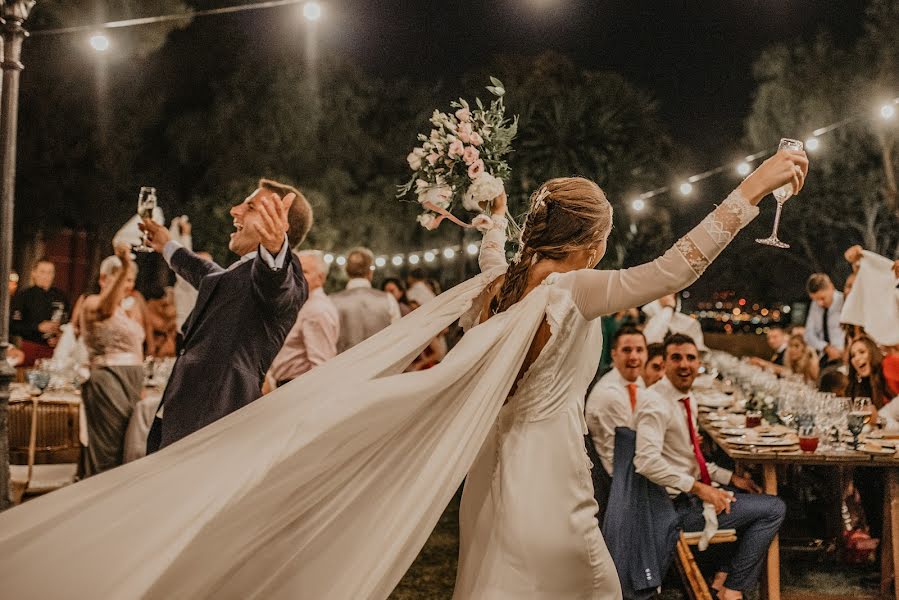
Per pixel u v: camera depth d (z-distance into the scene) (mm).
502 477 2652
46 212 18672
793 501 6555
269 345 3803
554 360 2641
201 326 3764
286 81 20703
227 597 2420
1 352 4773
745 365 10312
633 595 4309
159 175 19938
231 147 20172
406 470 2605
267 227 3602
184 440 2539
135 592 2209
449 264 18688
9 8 4672
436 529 6930
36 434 6969
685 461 4824
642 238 12656
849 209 27047
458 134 3375
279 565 2473
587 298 2623
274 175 20234
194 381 3721
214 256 15664
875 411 6324
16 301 10562
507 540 2602
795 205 27547
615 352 5168
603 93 12273
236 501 2396
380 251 20719
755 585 5180
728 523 4711
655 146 12641
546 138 11734
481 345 2641
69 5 17547
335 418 2518
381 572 2447
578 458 2672
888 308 6949
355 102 21375
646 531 4375
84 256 19766
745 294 30609
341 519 2535
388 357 2781
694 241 2518
